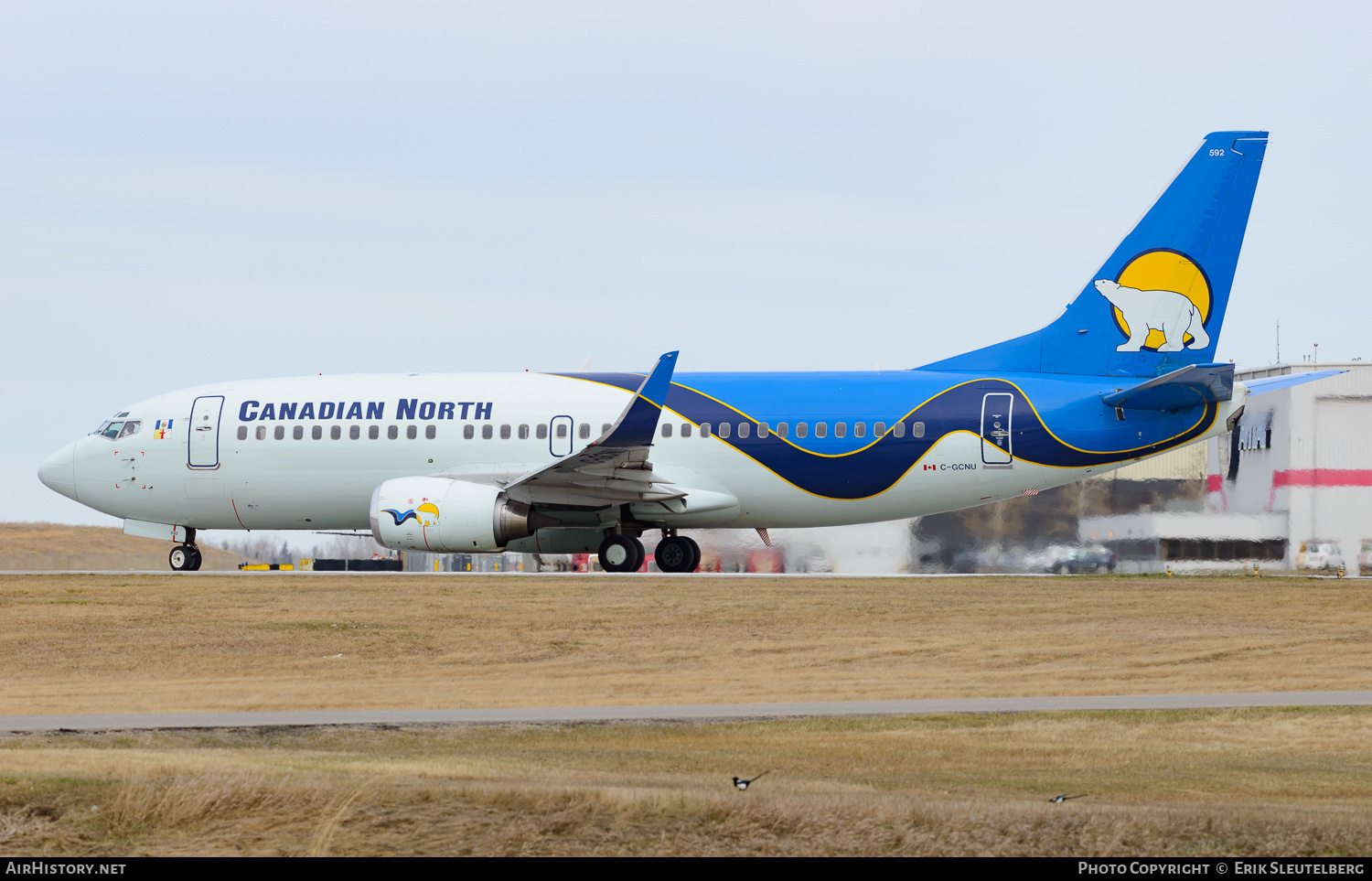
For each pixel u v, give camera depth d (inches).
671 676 2129.7
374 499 3122.5
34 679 2154.3
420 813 1078.4
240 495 3358.8
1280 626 2573.8
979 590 2952.8
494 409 3262.8
